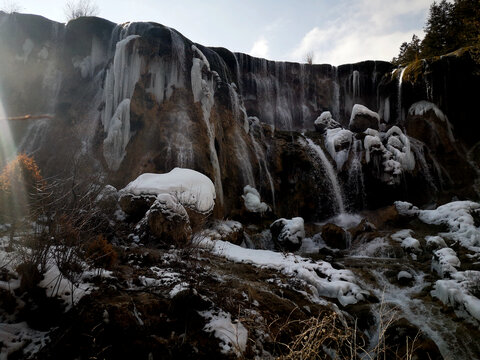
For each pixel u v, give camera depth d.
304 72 19.41
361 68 19.44
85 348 3.20
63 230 4.18
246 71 17.97
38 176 5.38
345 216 13.92
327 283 6.75
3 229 5.00
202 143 11.82
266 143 15.02
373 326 5.82
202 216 8.48
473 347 5.36
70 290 3.79
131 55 12.25
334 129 16.11
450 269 7.67
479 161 15.96
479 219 11.38
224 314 4.26
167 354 3.50
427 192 15.13
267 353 4.03
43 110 13.47
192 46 13.62
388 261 9.30
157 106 12.16
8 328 3.28
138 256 5.72
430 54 21.77
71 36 14.41
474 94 16.78
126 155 11.46
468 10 20.33
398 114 17.75
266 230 11.84
